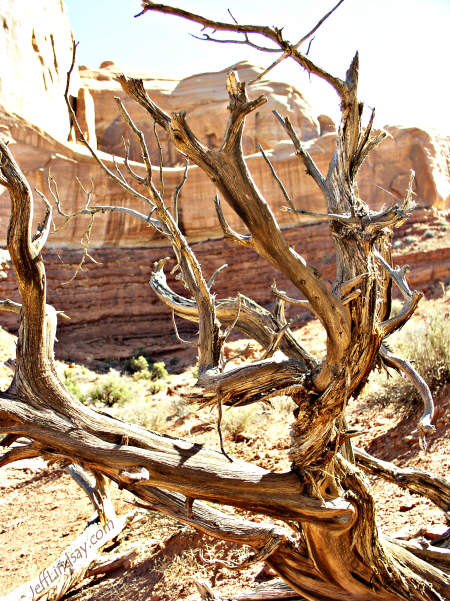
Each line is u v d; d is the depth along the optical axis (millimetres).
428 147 33094
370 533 3018
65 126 35250
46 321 2750
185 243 2838
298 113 37500
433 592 3174
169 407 13039
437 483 3850
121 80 2195
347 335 2504
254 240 2275
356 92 2531
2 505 9562
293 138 2916
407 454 6832
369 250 2535
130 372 23281
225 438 9789
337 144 2715
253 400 2781
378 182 32500
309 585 3230
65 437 2658
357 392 2848
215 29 2162
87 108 37219
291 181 31906
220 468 2775
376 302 2551
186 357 25672
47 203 2861
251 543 3105
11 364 2812
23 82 31594
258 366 2715
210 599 4285
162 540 6551
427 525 5020
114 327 29062
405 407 8180
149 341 28734
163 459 2729
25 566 7145
